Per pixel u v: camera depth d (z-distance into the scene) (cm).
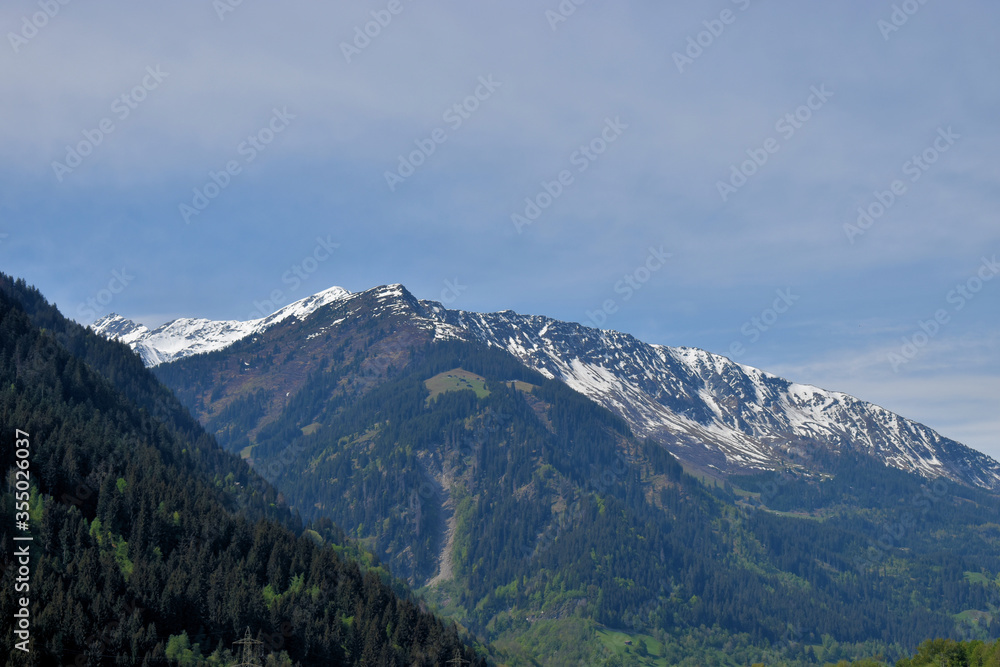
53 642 19088
